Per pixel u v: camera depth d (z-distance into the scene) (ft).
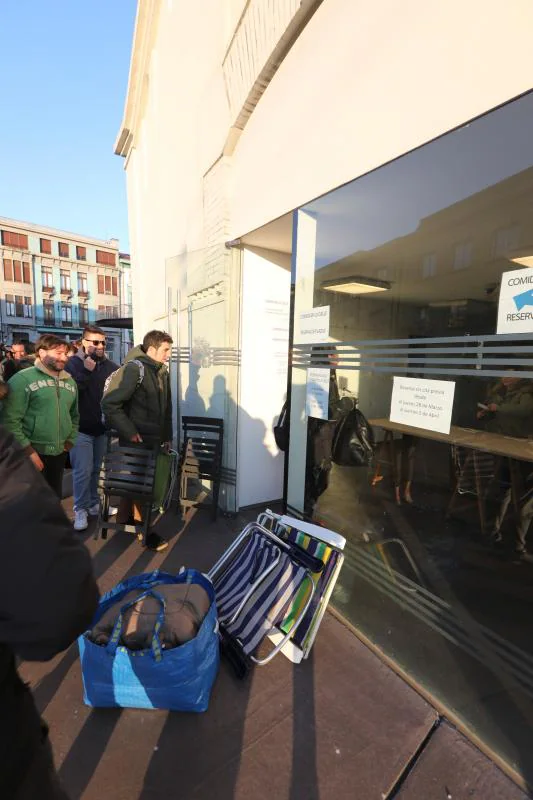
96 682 5.75
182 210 15.37
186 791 4.86
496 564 8.37
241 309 12.19
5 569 2.32
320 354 8.76
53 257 139.23
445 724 5.83
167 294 17.16
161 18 16.39
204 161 12.87
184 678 5.65
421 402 6.61
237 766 5.17
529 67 4.59
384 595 8.00
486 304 6.95
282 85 8.91
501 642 6.30
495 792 4.92
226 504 12.79
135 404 10.94
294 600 7.09
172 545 10.93
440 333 7.79
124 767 5.12
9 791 2.55
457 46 5.28
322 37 7.59
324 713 5.97
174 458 12.78
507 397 8.71
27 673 6.61
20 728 2.69
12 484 2.48
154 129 18.66
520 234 6.66
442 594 7.38
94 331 12.00
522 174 5.44
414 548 8.79
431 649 7.05
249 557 8.07
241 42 9.84
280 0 8.30
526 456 7.93
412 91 5.96
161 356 11.20
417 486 9.84
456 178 6.23
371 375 7.62
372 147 6.72
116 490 10.69
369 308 8.55
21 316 134.51
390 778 5.07
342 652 7.24
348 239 8.29
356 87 6.95
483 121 5.11
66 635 2.50
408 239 8.09
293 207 8.88
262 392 12.94
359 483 9.00
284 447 10.59
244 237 11.19
